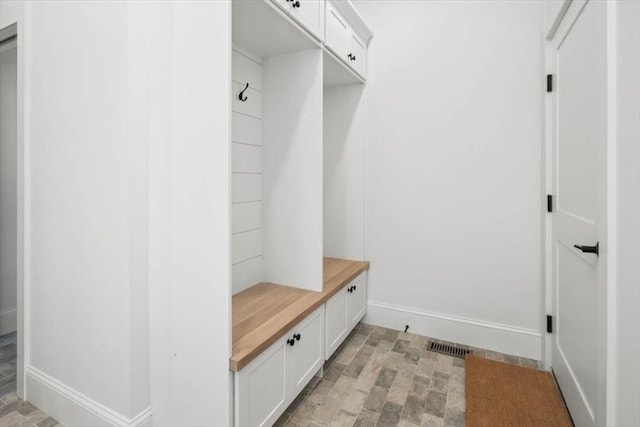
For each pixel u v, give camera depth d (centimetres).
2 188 248
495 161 226
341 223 274
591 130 134
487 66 226
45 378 166
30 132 167
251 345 130
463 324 239
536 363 213
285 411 168
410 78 249
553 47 193
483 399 175
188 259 132
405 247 257
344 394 181
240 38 178
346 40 223
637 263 99
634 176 101
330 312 202
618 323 111
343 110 270
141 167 137
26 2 164
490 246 230
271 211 206
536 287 217
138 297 138
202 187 128
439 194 244
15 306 258
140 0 134
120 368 137
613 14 113
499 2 221
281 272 205
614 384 113
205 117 126
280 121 201
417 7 245
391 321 264
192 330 132
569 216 164
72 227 151
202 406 131
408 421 161
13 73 252
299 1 165
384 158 261
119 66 133
